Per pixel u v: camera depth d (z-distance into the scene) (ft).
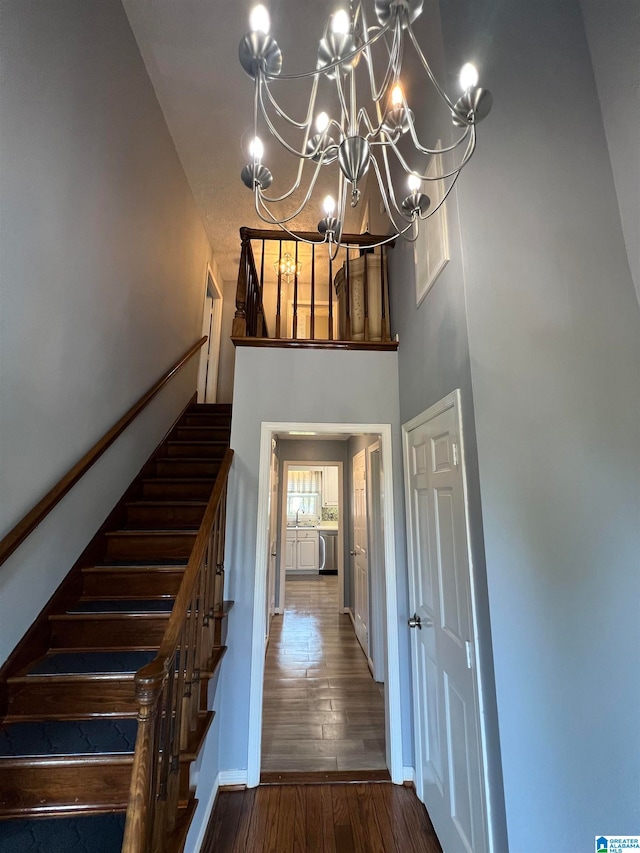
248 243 9.15
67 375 6.54
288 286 18.94
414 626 6.91
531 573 4.52
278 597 17.22
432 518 6.30
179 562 7.57
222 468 7.18
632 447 4.84
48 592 6.18
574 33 5.93
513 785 4.10
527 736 4.21
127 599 7.02
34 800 4.50
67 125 6.39
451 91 5.65
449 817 5.39
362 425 8.33
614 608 4.50
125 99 8.44
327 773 7.24
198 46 8.89
